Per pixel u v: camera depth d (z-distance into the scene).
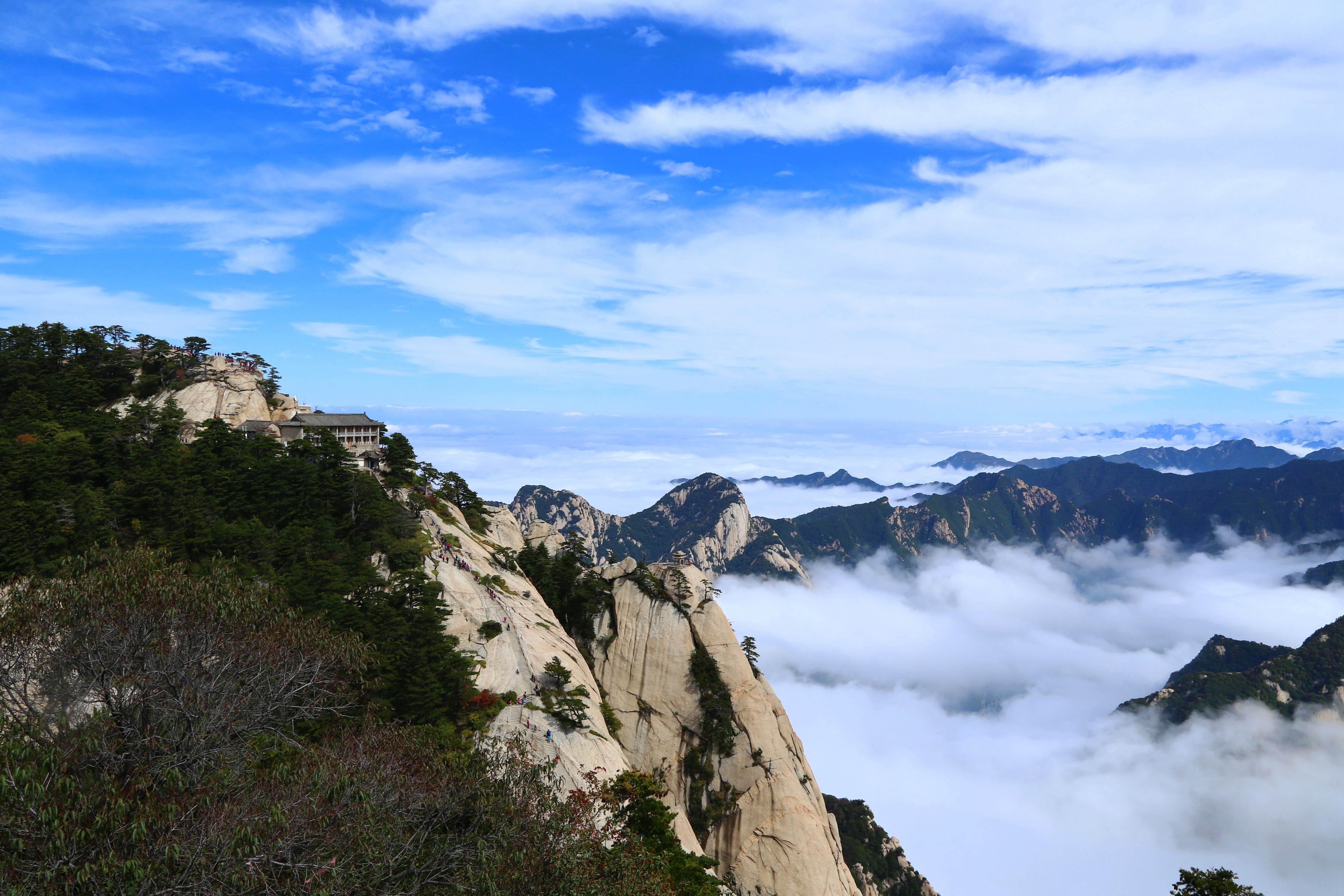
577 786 79.19
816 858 109.06
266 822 39.91
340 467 114.81
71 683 46.94
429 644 85.25
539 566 131.12
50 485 96.44
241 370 149.38
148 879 34.78
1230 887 57.47
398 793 45.41
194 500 99.94
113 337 147.12
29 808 35.50
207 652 49.47
